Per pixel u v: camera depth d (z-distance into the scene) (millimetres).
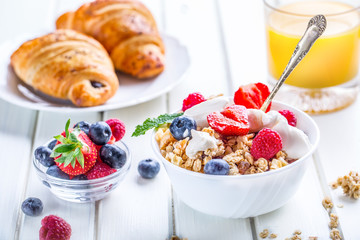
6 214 723
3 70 911
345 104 860
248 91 729
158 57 917
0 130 840
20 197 744
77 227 703
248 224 698
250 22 1072
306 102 863
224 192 665
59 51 883
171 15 1105
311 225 692
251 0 1141
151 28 948
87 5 965
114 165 722
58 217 688
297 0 896
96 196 727
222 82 925
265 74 936
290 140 680
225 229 694
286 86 875
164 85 906
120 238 691
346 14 829
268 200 678
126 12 949
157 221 708
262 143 665
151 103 884
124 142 766
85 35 925
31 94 893
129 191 745
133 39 928
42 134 835
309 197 726
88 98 851
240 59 975
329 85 857
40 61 875
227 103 712
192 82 927
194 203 696
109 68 890
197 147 672
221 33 1047
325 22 703
